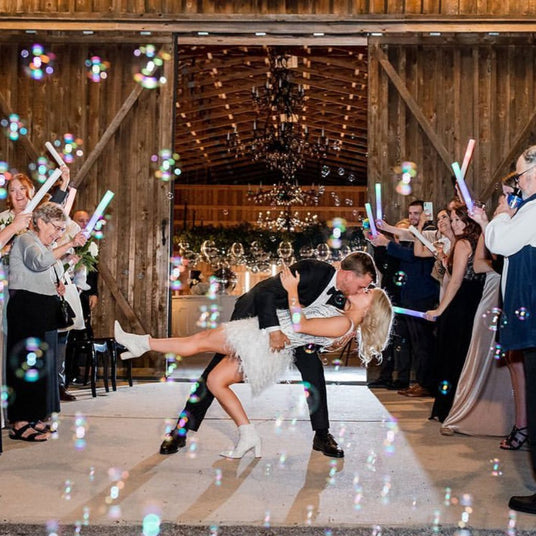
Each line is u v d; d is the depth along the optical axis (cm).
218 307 1124
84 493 294
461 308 473
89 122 781
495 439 420
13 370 406
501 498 293
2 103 781
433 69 763
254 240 1518
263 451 379
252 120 1669
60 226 414
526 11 754
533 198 295
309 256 1407
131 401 567
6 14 775
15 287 409
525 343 289
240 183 2166
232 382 365
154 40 775
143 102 780
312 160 1998
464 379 439
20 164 782
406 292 631
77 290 567
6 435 423
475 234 460
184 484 311
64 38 780
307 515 266
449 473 335
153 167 776
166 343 362
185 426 376
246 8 768
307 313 359
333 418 492
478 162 755
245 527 254
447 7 760
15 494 291
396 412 523
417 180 760
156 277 771
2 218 430
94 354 598
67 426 450
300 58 1265
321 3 765
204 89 1428
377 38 765
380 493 299
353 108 1573
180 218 1842
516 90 757
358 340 364
